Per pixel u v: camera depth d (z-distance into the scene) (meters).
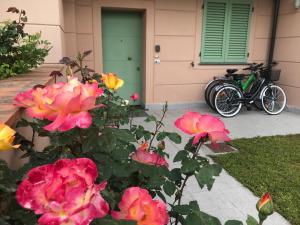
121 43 6.15
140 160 0.97
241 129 4.94
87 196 0.44
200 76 6.42
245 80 6.05
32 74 2.33
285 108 6.24
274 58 6.53
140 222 0.58
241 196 2.71
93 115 0.81
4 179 0.56
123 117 1.33
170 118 5.53
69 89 0.65
